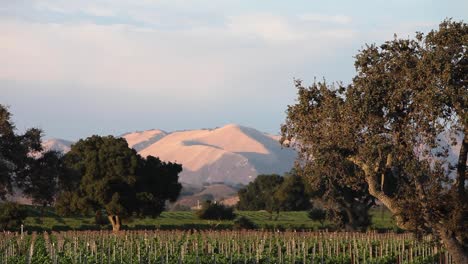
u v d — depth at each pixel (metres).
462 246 66.25
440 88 60.66
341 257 96.50
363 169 67.62
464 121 59.28
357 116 64.25
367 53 65.12
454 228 65.25
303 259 90.69
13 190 127.12
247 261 93.06
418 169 62.84
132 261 92.25
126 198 167.50
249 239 117.38
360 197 151.75
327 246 108.44
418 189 65.56
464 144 64.88
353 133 65.38
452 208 65.50
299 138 68.94
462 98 59.91
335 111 66.06
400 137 63.94
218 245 113.75
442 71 60.44
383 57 64.81
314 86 68.75
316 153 67.56
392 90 62.78
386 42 64.88
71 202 168.62
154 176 174.38
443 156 63.34
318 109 67.62
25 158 123.75
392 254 101.94
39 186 126.12
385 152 64.44
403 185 67.44
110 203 164.62
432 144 61.44
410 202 66.44
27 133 125.69
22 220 152.25
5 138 122.00
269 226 185.62
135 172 169.88
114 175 168.62
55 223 189.88
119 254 99.31
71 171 131.00
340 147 66.12
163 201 178.88
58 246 100.94
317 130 67.69
